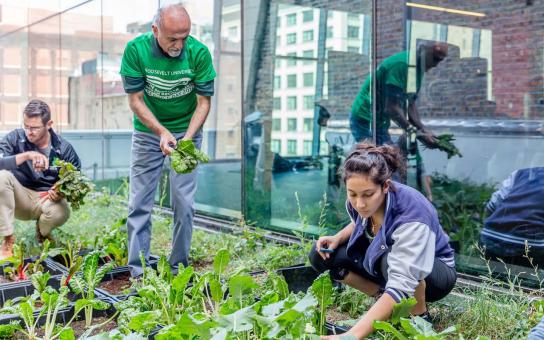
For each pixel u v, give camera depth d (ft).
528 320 12.56
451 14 17.74
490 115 17.13
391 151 11.57
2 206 18.97
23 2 38.81
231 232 23.29
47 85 37.17
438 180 18.39
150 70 16.07
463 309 13.62
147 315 11.50
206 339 9.64
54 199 19.56
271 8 22.86
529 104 16.35
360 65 20.07
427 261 11.16
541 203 16.30
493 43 16.90
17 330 13.25
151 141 16.98
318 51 21.35
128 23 29.89
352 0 20.18
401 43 18.95
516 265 16.84
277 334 9.96
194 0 26.00
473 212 17.70
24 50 39.32
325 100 21.21
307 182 22.03
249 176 24.02
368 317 10.55
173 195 17.10
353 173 11.03
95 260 14.25
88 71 33.14
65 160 20.13
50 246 20.08
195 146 17.15
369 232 12.57
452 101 17.90
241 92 24.16
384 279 12.69
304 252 17.62
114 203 29.04
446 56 17.94
